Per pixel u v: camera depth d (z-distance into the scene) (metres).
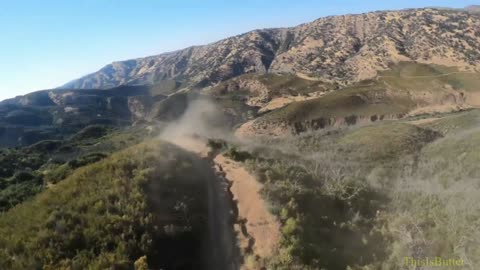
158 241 13.66
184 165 20.03
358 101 99.12
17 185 29.84
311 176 19.92
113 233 13.34
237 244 14.35
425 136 49.19
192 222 15.26
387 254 13.57
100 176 17.59
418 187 20.73
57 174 30.19
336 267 13.05
